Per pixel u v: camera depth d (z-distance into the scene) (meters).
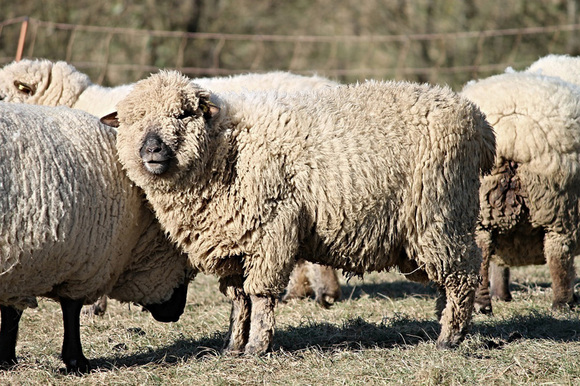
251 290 11.01
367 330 12.74
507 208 13.73
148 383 9.95
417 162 10.93
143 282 11.68
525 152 13.43
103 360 11.26
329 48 46.47
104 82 40.72
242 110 10.88
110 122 10.95
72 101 16.59
